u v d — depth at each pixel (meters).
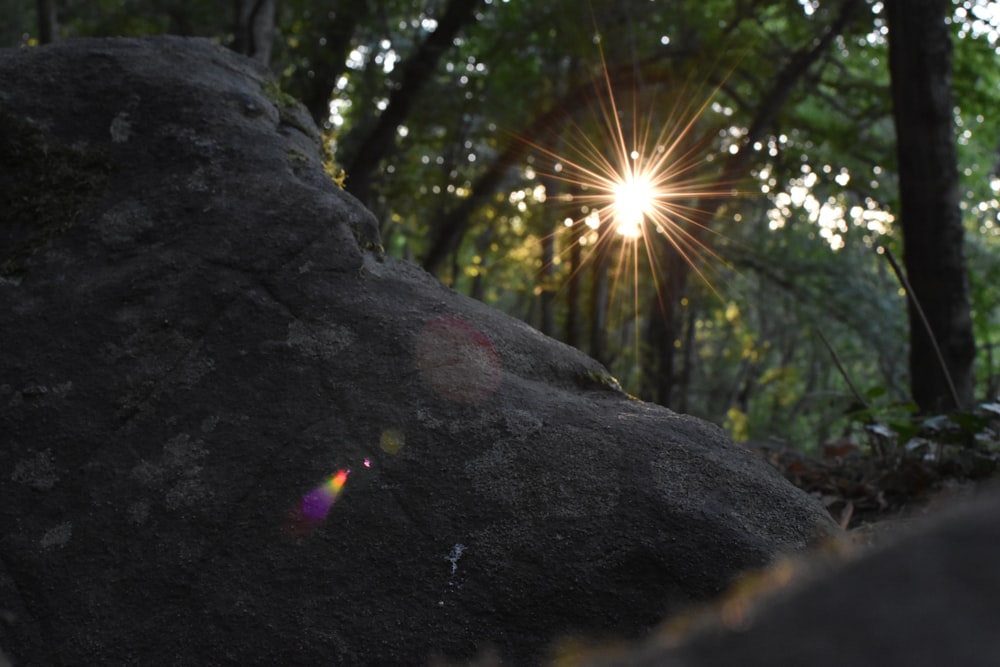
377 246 2.50
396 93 13.21
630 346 20.69
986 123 18.72
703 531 1.86
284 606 1.83
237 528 1.93
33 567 1.91
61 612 1.86
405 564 1.87
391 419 2.06
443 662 1.76
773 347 29.89
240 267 2.30
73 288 2.29
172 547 1.92
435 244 15.89
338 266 2.33
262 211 2.39
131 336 2.20
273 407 2.09
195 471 2.01
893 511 4.25
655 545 1.84
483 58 15.73
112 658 1.80
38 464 2.03
